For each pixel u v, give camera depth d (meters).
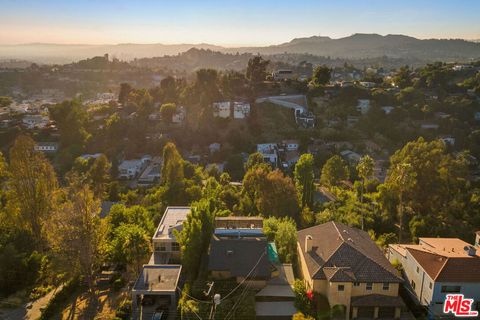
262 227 45.25
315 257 39.31
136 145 128.88
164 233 47.50
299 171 68.06
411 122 129.38
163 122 140.12
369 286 35.62
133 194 80.38
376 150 114.50
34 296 41.41
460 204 64.31
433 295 35.53
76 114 134.00
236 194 71.88
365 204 66.81
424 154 62.19
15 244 48.56
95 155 121.75
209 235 44.47
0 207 60.72
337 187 83.44
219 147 122.56
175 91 161.12
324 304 35.59
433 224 57.69
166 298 37.88
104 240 44.78
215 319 32.94
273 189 62.12
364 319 35.03
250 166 95.12
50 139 136.88
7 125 153.38
